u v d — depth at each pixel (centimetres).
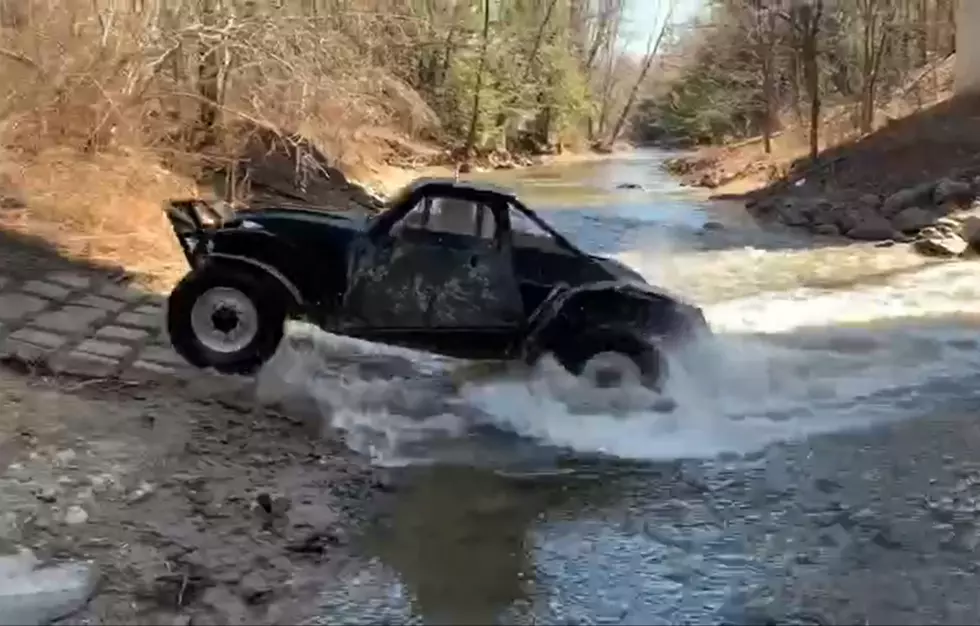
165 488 637
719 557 569
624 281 862
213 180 1817
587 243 1980
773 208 2544
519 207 870
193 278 861
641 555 570
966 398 884
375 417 800
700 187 3691
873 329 1162
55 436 709
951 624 495
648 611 506
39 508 596
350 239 864
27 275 1058
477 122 4772
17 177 1309
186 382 841
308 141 2048
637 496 660
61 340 903
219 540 570
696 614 504
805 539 594
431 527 603
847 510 637
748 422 813
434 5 4347
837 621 497
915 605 514
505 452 738
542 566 555
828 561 565
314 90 1923
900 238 1977
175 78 1739
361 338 866
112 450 693
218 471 670
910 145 2592
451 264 859
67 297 1017
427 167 3897
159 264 1190
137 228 1307
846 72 4456
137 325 966
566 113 5931
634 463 723
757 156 4028
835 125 3772
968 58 2817
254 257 865
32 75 1466
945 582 539
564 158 5909
